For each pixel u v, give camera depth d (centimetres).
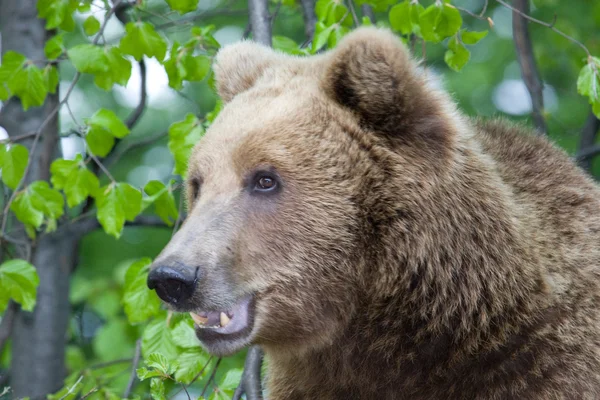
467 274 827
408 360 848
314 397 912
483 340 827
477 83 1923
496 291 825
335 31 1066
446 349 837
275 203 823
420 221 821
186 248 795
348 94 838
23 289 1116
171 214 1110
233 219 816
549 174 916
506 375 823
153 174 2053
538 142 947
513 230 834
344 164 825
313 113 838
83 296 1678
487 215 833
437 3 1016
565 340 816
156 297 1068
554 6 1788
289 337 853
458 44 1072
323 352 880
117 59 1097
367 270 834
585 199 904
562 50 1777
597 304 841
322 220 820
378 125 830
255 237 819
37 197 1127
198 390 1661
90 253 1969
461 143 841
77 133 1339
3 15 1405
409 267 825
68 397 1042
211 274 794
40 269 1406
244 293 816
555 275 844
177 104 2044
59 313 1423
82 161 1120
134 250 1975
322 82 849
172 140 1089
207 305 795
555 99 1953
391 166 824
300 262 824
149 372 869
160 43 1106
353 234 826
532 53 1305
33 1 1388
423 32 1024
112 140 1138
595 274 855
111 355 1574
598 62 1045
